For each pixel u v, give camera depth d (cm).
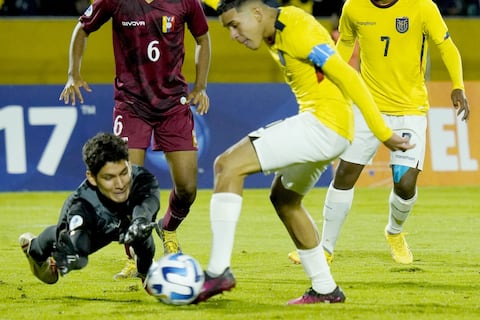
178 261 1299
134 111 1781
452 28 4362
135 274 1722
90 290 1578
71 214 1288
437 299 1465
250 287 1595
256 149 1299
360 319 1286
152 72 1769
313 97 1300
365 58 1939
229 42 4166
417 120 1917
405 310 1360
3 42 4047
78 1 4334
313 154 1295
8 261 1956
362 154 1825
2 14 4284
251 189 3703
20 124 3494
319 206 3117
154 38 1759
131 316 1328
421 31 1906
